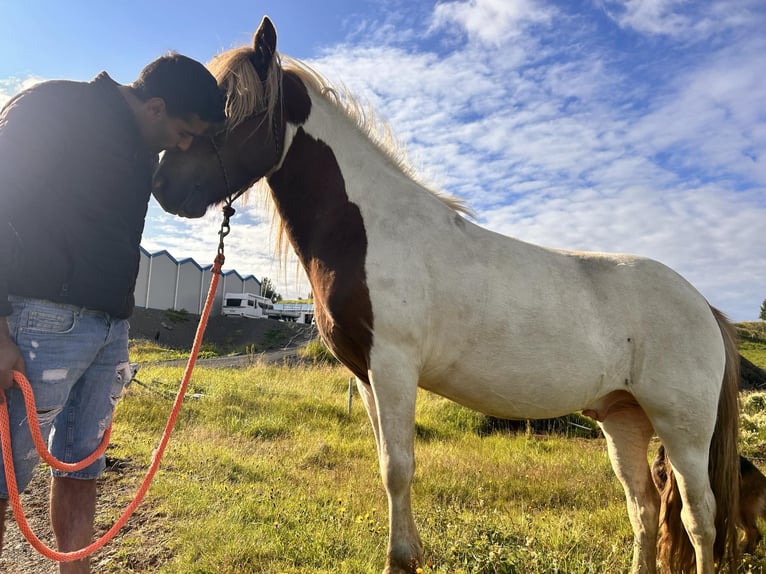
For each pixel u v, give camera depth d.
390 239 2.49
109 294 1.80
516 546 3.11
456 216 2.75
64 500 1.99
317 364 15.76
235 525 3.27
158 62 1.95
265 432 7.23
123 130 1.83
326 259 2.51
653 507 3.03
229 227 2.50
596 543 3.37
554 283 2.67
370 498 4.23
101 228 1.76
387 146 2.87
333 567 2.82
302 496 4.08
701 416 2.70
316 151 2.64
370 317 2.39
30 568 2.89
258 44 2.53
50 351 1.69
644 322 2.76
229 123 2.39
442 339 2.51
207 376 11.56
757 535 3.20
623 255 3.02
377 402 2.37
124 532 3.35
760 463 6.25
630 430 3.09
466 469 5.66
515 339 2.54
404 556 2.28
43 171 1.62
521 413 2.72
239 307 37.59
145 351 21.77
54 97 1.69
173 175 2.36
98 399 1.99
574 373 2.63
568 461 6.40
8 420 1.61
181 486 4.09
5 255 1.51
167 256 37.16
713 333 2.83
